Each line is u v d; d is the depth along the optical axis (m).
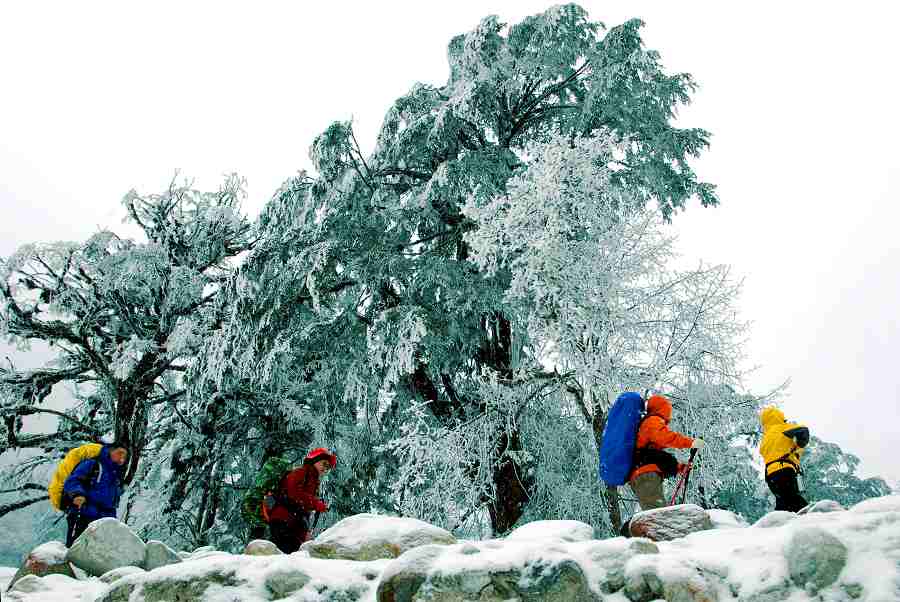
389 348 13.11
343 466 15.38
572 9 14.23
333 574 3.91
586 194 11.30
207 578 3.87
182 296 16.48
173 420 17.53
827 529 3.27
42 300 15.86
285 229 15.21
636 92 14.38
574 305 10.65
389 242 14.62
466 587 3.37
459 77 15.45
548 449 13.14
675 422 10.70
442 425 14.41
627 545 3.69
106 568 5.57
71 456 7.42
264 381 14.23
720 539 3.90
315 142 14.10
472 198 11.79
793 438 6.04
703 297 10.45
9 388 16.11
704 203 14.91
